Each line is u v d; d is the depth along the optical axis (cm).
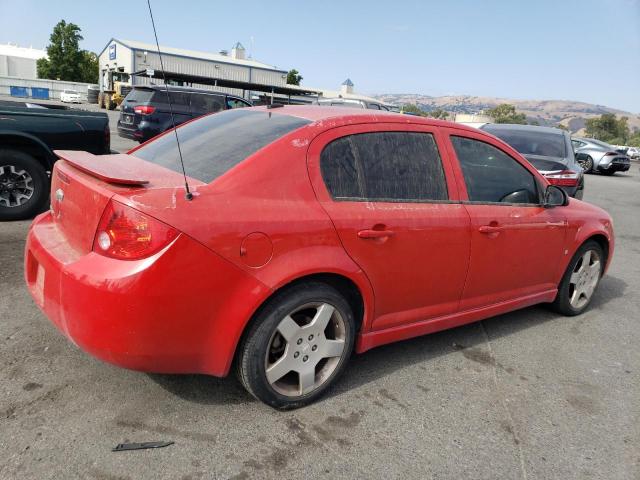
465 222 323
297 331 262
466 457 250
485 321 426
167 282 219
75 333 228
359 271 275
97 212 229
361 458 242
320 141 273
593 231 429
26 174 582
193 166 271
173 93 1284
